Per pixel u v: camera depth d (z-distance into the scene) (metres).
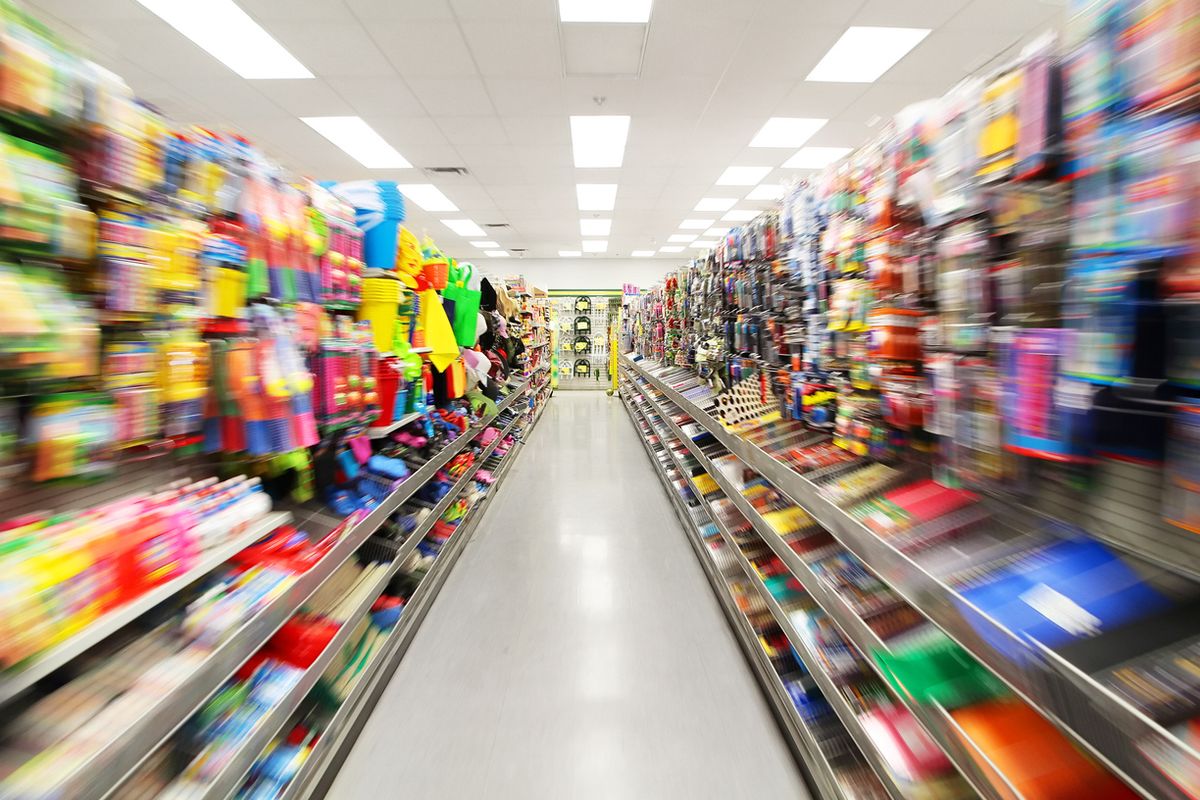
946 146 0.98
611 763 1.58
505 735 1.69
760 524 1.75
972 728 0.78
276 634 1.36
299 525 1.45
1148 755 0.47
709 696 1.87
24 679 0.68
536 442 6.50
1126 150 0.64
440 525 2.86
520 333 5.70
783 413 2.04
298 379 1.32
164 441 1.10
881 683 1.21
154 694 0.82
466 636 2.24
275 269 1.30
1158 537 0.73
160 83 4.31
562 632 2.27
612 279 14.48
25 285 0.74
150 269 0.95
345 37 3.71
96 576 0.80
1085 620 0.64
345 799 1.45
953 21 3.58
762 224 2.16
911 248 1.17
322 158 6.16
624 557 3.07
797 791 1.48
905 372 1.21
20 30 0.73
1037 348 0.82
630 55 4.00
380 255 1.98
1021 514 0.94
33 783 0.64
